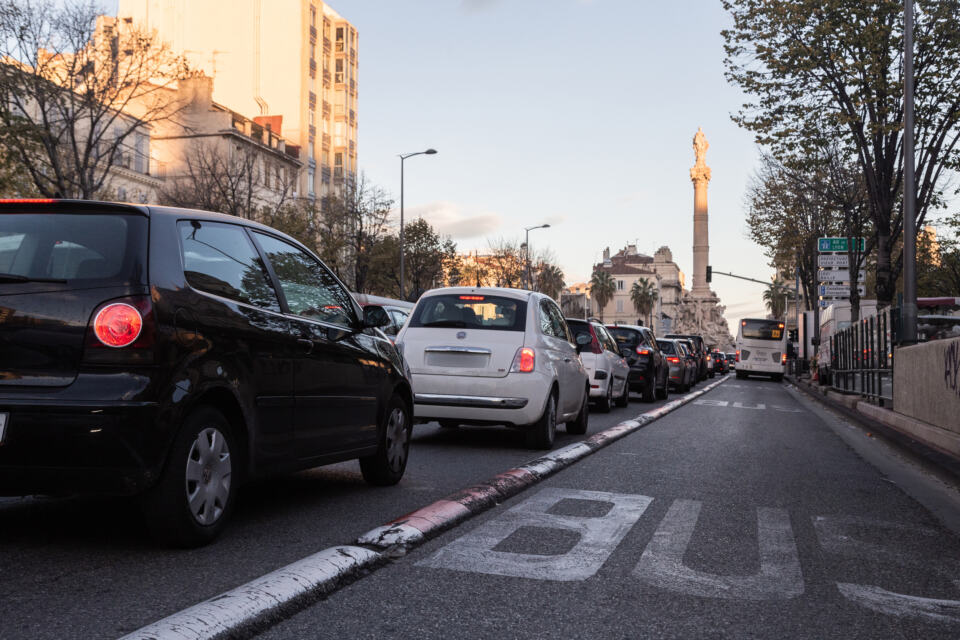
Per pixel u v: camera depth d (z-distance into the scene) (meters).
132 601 3.66
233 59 64.38
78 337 4.25
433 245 61.81
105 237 4.47
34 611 3.49
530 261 81.31
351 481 7.13
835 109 23.06
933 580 4.65
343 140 70.06
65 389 4.18
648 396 20.67
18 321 4.27
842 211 31.61
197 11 64.94
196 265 4.79
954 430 10.47
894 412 15.13
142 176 47.41
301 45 64.06
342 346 6.12
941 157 22.73
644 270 152.25
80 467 4.16
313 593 3.88
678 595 4.17
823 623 3.80
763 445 11.49
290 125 63.94
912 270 17.06
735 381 46.44
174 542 4.55
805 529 5.89
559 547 5.06
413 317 10.19
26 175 25.16
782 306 126.75
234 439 4.88
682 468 8.75
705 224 119.06
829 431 14.52
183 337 4.45
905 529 6.07
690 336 44.50
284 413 5.32
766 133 23.67
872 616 3.93
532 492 7.00
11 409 4.12
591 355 16.03
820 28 21.98
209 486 4.67
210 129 51.28
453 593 4.06
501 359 9.66
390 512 5.83
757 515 6.32
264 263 5.53
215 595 3.78
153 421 4.23
